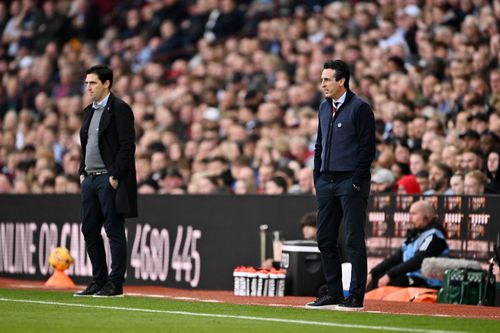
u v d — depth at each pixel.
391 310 31.61
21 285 47.66
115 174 34.84
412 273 39.62
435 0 58.72
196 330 25.17
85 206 35.94
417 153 44.34
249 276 40.16
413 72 54.78
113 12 82.38
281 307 32.38
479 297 36.81
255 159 55.19
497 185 40.81
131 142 35.28
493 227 38.19
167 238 48.00
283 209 44.19
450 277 37.31
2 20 86.12
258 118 59.31
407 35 59.97
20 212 54.09
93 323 26.77
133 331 24.97
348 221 31.06
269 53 66.50
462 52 52.56
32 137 70.38
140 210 49.09
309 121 55.56
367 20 63.84
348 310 30.88
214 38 74.56
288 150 53.69
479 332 25.06
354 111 31.08
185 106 63.91
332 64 31.39
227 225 46.00
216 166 53.41
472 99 47.00
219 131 61.00
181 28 75.94
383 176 43.75
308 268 40.31
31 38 83.00
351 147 31.16
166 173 54.19
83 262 50.75
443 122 49.84
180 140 63.12
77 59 78.62
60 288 44.53
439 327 26.09
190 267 47.06
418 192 43.09
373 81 54.81
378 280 40.84
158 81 70.62
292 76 64.06
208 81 66.81
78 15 82.69
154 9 78.00
